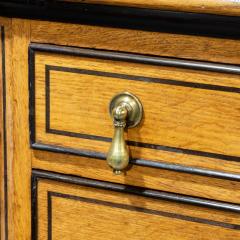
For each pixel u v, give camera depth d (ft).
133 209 1.84
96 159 1.83
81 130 1.81
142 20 1.67
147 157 1.78
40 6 1.72
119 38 1.72
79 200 1.87
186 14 1.63
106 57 1.73
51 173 1.87
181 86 1.70
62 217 1.90
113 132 1.78
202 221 1.79
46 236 1.93
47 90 1.80
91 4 1.68
